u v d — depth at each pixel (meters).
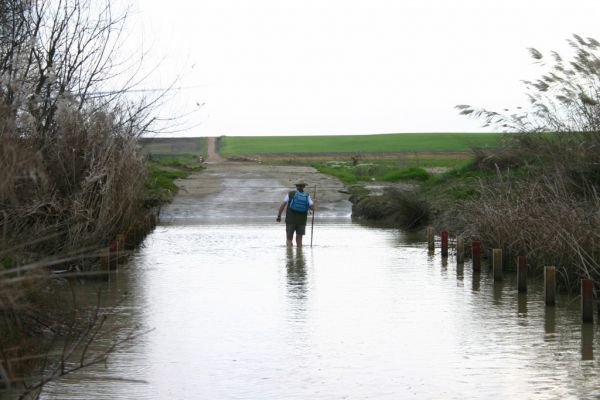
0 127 10.60
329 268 22.25
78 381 10.78
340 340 13.26
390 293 17.84
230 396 10.26
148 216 33.91
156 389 10.53
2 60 16.38
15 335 11.17
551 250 18.25
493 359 12.00
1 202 11.95
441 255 24.47
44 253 15.95
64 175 19.06
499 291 18.06
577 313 15.46
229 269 22.08
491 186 24.64
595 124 21.81
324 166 69.88
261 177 57.22
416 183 48.59
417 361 11.92
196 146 130.50
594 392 10.28
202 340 13.25
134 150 22.38
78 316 14.15
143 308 16.00
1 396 9.87
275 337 13.51
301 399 10.16
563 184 20.34
